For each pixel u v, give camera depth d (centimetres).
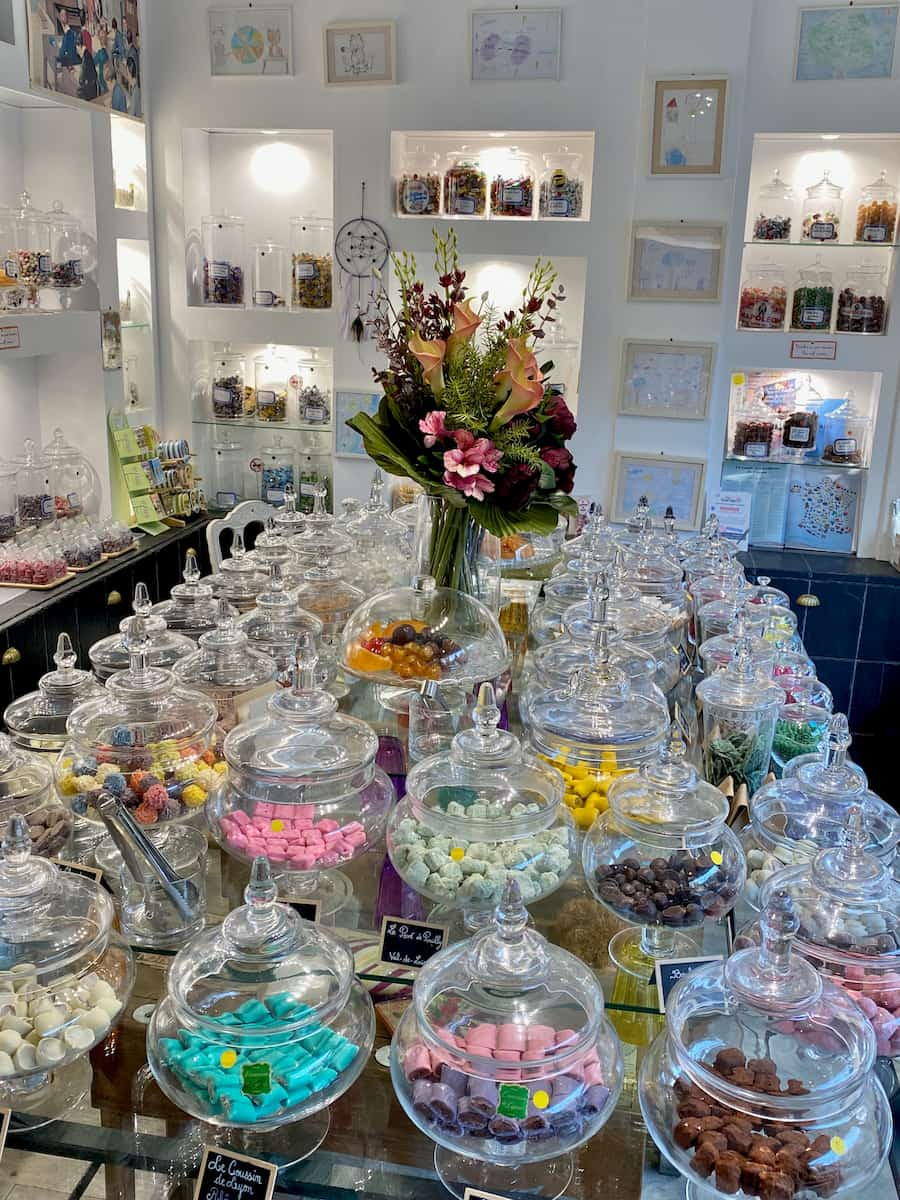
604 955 163
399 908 167
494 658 226
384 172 479
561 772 186
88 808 171
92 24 435
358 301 496
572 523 392
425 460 234
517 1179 131
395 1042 133
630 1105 143
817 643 475
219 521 406
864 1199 126
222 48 479
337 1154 135
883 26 429
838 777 180
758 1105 117
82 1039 132
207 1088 124
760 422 495
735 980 129
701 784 168
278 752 170
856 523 494
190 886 166
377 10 461
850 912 145
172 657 221
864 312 463
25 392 461
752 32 440
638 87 450
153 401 525
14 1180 135
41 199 450
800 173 473
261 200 524
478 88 461
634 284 467
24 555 398
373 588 288
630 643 237
